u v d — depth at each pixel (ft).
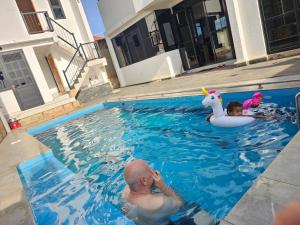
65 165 18.08
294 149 8.48
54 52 52.39
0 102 44.34
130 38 52.16
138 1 42.37
